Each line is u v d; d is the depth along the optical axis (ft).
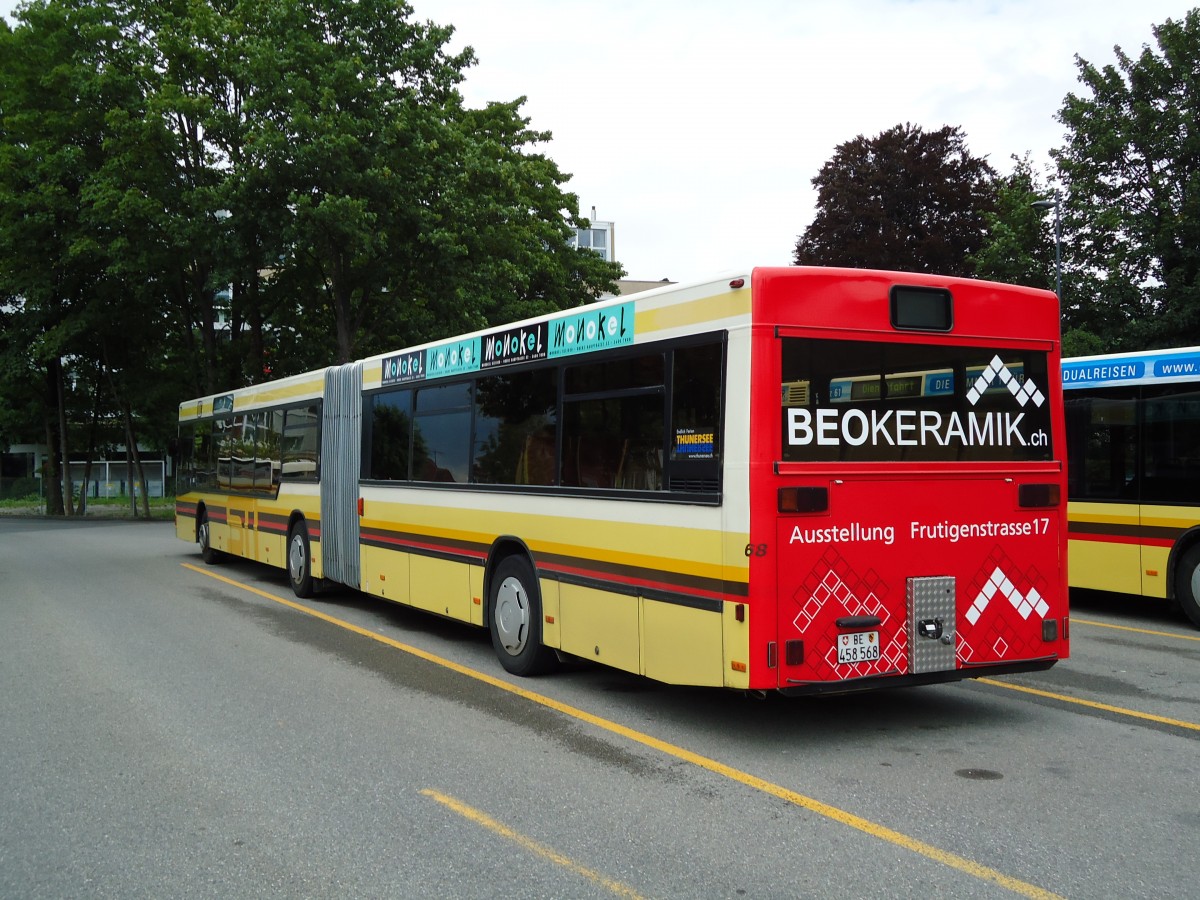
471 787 17.29
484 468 28.04
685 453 19.83
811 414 18.56
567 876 13.41
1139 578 34.37
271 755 19.38
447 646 31.07
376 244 80.38
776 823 15.33
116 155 88.17
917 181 126.00
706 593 19.04
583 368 23.49
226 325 126.52
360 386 36.70
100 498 196.75
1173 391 33.50
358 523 36.47
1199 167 82.28
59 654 30.14
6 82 94.53
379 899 12.79
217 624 35.50
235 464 51.08
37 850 14.69
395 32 82.33
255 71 77.25
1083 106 86.89
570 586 23.72
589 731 20.93
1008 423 20.57
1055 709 22.48
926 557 19.44
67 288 104.83
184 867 13.96
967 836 14.69
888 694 24.09
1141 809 15.81
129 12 94.48
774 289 18.49
